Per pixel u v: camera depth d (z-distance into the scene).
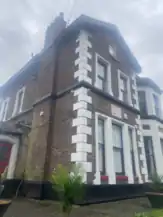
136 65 13.09
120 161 8.74
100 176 6.93
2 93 16.75
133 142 9.84
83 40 9.22
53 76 9.79
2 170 8.69
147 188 9.11
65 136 7.56
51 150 7.98
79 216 4.52
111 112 8.93
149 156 11.42
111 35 11.78
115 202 6.80
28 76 13.33
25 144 9.61
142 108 13.30
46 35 12.42
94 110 7.94
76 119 7.36
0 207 3.64
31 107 11.27
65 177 4.24
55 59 10.39
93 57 9.35
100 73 9.79
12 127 10.45
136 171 9.13
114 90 10.02
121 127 9.52
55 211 5.05
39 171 7.68
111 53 11.17
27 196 7.61
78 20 9.56
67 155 7.05
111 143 8.12
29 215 4.57
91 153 6.92
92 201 6.24
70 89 8.35
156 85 14.38
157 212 4.50
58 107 8.70
